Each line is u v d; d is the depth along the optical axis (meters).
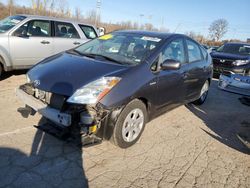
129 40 4.04
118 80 2.95
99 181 2.66
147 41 3.90
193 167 3.13
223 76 5.75
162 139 3.77
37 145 3.18
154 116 3.79
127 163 3.04
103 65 3.28
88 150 3.20
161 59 3.65
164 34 4.19
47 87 2.97
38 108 3.03
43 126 3.15
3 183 2.46
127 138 3.28
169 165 3.11
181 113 5.03
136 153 3.28
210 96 6.79
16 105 4.39
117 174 2.81
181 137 3.92
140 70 3.26
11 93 5.01
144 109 3.44
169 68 3.48
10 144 3.13
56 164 2.85
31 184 2.50
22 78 6.24
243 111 5.66
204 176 2.98
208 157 3.42
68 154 3.07
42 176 2.63
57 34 6.82
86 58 3.60
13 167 2.71
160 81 3.54
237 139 4.08
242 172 3.16
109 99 2.82
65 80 2.96
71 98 2.77
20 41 5.96
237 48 10.33
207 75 5.37
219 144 3.84
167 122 4.47
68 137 2.90
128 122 3.22
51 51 6.66
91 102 2.75
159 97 3.64
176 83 4.00
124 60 3.51
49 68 3.31
